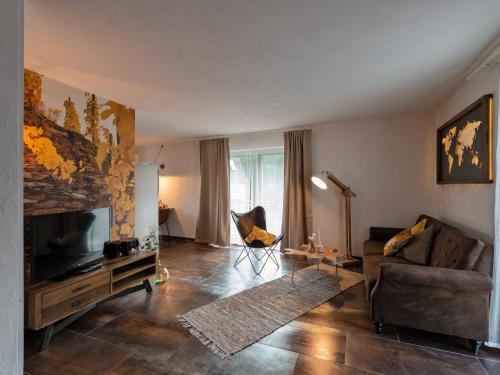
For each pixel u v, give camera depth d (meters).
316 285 3.22
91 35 1.77
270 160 5.10
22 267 1.10
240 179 5.32
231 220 5.38
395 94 3.01
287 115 3.88
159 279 3.32
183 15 1.56
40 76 2.32
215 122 4.25
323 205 4.55
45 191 2.34
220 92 2.89
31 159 2.24
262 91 2.88
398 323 2.11
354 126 4.33
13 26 1.05
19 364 1.09
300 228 4.57
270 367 1.80
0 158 1.02
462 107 2.74
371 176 4.24
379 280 2.15
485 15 1.58
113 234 3.04
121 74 2.39
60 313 2.05
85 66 2.22
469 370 1.76
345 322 2.37
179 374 1.73
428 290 2.03
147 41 1.85
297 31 1.74
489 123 2.11
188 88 2.76
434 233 2.81
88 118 2.77
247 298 2.86
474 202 2.43
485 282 1.88
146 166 3.76
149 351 1.96
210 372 1.75
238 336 2.15
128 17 1.57
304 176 4.55
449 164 3.04
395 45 1.93
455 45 1.93
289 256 4.54
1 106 1.02
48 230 2.09
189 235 5.91
